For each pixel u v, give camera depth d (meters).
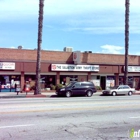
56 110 13.57
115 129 9.27
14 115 11.74
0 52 30.84
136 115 12.52
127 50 33.84
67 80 34.69
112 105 16.42
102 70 37.00
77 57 34.53
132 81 39.97
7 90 31.03
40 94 27.55
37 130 8.82
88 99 22.20
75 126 9.61
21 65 31.61
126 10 33.69
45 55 33.53
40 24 27.75
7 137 7.84
